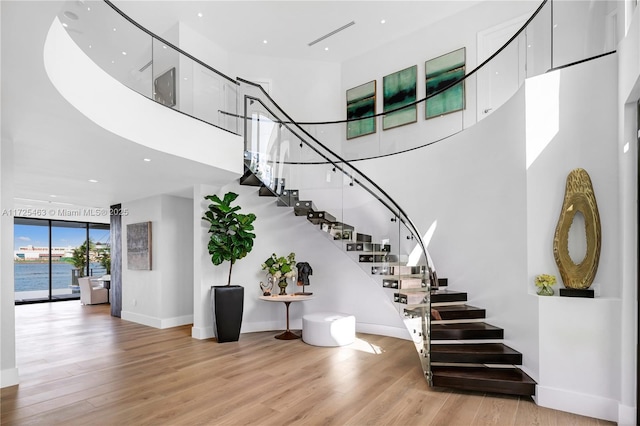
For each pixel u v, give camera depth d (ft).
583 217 12.84
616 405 11.37
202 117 20.01
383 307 22.80
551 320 12.59
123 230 30.40
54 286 42.34
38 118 12.18
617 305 11.63
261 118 23.02
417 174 22.25
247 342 20.98
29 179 21.21
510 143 15.52
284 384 14.34
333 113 31.40
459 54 24.76
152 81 17.08
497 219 16.40
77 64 11.56
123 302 29.84
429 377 13.85
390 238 22.02
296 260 24.66
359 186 23.73
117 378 15.24
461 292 18.74
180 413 11.87
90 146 15.19
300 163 24.76
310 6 24.31
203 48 27.55
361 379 14.88
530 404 12.60
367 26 26.71
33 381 15.01
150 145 15.44
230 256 21.53
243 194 24.04
